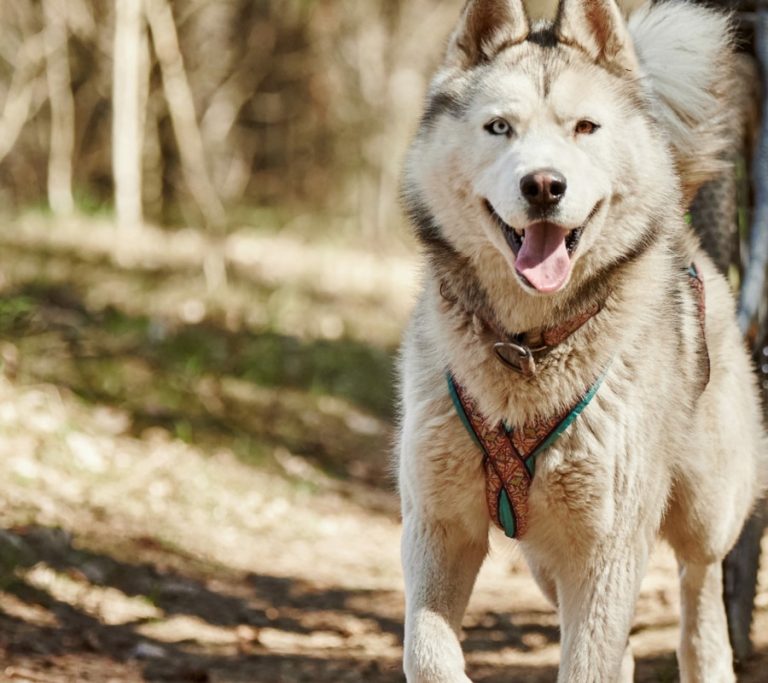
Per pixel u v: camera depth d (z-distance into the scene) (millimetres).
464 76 4121
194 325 12133
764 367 5117
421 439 4078
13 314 10023
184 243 15641
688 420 4285
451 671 3877
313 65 21344
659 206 4082
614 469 3967
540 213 3742
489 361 3975
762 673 5168
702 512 4496
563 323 3930
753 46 5137
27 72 15812
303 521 8438
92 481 7801
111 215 15727
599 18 4094
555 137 3877
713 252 5133
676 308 4273
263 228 19312
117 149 15102
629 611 4035
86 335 10516
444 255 4078
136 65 15055
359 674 5660
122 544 7039
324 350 12742
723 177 5090
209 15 19625
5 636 5426
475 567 4191
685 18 4477
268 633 6246
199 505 8062
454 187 4020
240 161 21062
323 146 21641
